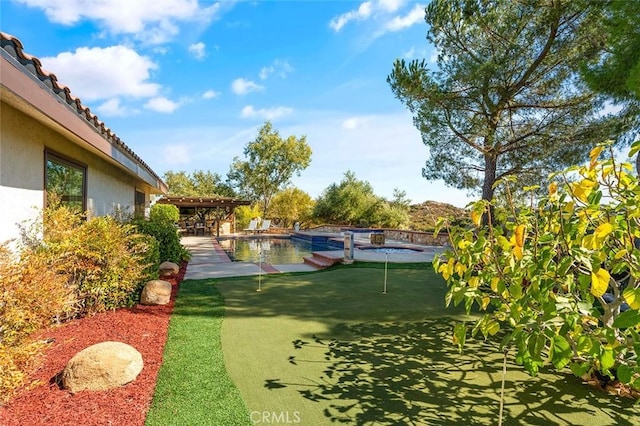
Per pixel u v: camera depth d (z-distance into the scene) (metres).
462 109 11.08
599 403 3.14
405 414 2.93
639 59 5.95
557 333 2.25
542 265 2.38
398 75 10.61
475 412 2.97
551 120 10.68
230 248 16.91
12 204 4.36
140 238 6.38
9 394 2.80
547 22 9.14
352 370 3.69
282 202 34.88
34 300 3.16
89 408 2.82
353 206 28.69
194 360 3.80
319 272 9.64
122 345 3.44
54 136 5.64
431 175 13.68
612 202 2.82
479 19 10.06
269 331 4.81
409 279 8.54
